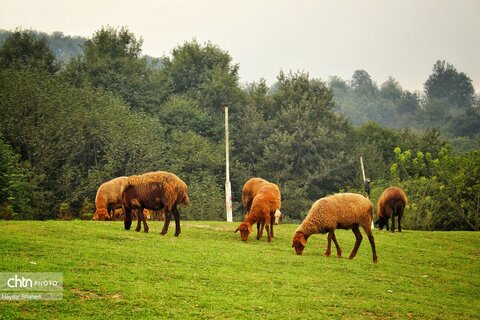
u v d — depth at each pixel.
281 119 70.62
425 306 17.88
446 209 49.59
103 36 77.25
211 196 55.97
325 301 16.64
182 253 20.03
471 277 23.27
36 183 46.22
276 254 21.89
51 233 20.95
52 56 77.19
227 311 14.85
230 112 73.75
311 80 77.00
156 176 23.25
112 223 25.56
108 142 54.41
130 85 70.75
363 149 69.56
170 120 68.06
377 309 16.70
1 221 23.36
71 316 13.52
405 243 29.28
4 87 52.41
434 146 75.31
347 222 22.28
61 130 51.41
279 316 14.98
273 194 25.16
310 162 68.62
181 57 80.81
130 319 13.71
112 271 16.86
